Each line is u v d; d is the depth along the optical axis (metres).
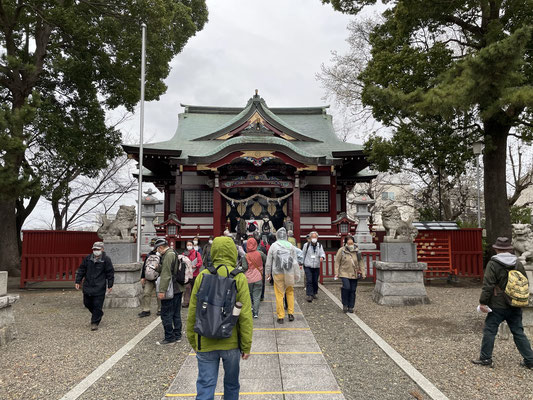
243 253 8.10
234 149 16.88
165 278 6.05
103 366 5.08
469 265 12.50
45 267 12.70
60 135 17.55
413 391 4.31
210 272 3.21
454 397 4.15
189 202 19.95
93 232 13.95
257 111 21.02
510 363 5.17
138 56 16.73
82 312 8.90
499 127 13.37
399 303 9.17
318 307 8.96
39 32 16.98
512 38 8.73
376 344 6.07
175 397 4.13
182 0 23.03
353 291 8.30
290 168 18.41
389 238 9.55
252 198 18.77
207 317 3.01
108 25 16.08
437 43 13.44
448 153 13.32
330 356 5.53
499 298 4.98
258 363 5.18
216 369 3.18
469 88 9.43
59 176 19.09
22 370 5.03
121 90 18.52
